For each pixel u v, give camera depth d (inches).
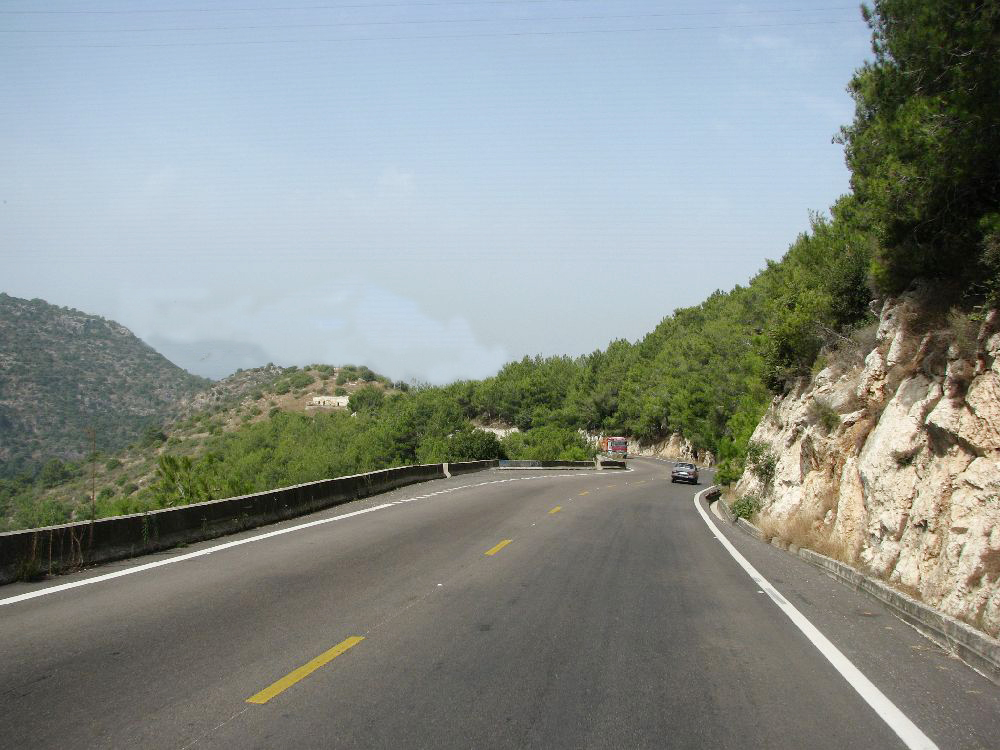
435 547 571.2
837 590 461.7
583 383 5698.8
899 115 505.4
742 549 654.5
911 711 238.2
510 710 228.2
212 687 242.4
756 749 204.2
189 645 290.4
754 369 1715.1
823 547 586.9
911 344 581.0
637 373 4936.0
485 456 3686.0
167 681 247.4
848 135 743.1
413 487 1238.9
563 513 880.9
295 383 7755.9
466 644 302.5
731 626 352.2
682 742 207.6
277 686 244.1
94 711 219.3
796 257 1168.2
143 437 5132.9
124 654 276.2
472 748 199.0
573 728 215.3
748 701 243.9
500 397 6220.5
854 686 262.8
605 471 2797.7
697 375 3612.2
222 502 632.4
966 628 319.0
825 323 968.3
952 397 436.8
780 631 345.7
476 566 492.4
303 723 213.0
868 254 854.5
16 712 217.0
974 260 498.0
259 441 4483.3
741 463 1425.9
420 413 5044.3
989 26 433.1
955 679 277.4
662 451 4478.3
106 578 423.8
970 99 450.6
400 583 428.1
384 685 248.4
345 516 774.5
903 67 538.3
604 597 407.5
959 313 463.5
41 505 1579.7
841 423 672.4
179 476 1039.0
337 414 5561.0
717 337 3447.3
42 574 427.8
